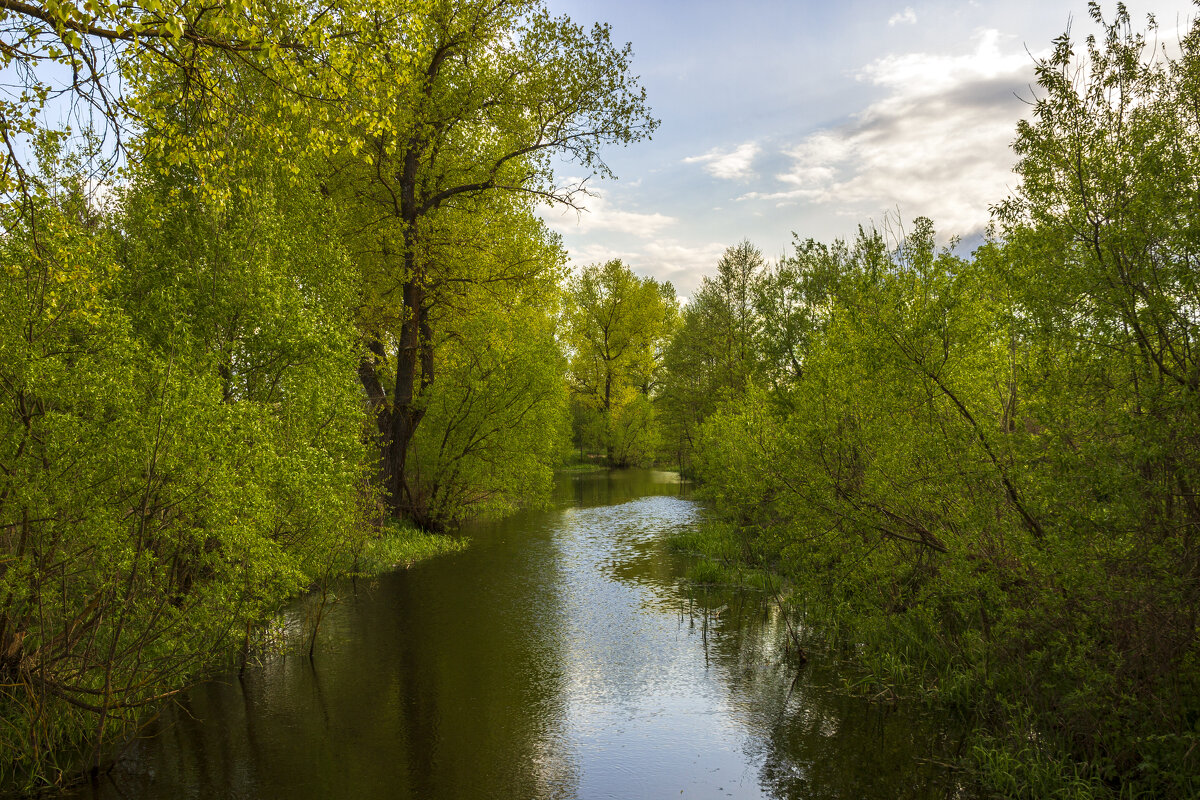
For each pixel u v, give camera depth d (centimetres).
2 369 548
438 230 1595
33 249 577
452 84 1593
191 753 613
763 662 843
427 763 597
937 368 682
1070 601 526
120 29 567
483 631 978
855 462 818
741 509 1398
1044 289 541
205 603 652
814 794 536
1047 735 560
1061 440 515
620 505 2597
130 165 655
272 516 709
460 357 1984
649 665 838
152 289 775
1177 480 473
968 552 626
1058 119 557
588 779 569
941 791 532
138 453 561
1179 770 458
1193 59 524
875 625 800
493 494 2133
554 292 1856
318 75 721
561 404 2244
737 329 3005
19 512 546
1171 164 489
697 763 594
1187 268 468
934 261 719
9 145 559
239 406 655
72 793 541
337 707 715
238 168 828
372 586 1250
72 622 584
